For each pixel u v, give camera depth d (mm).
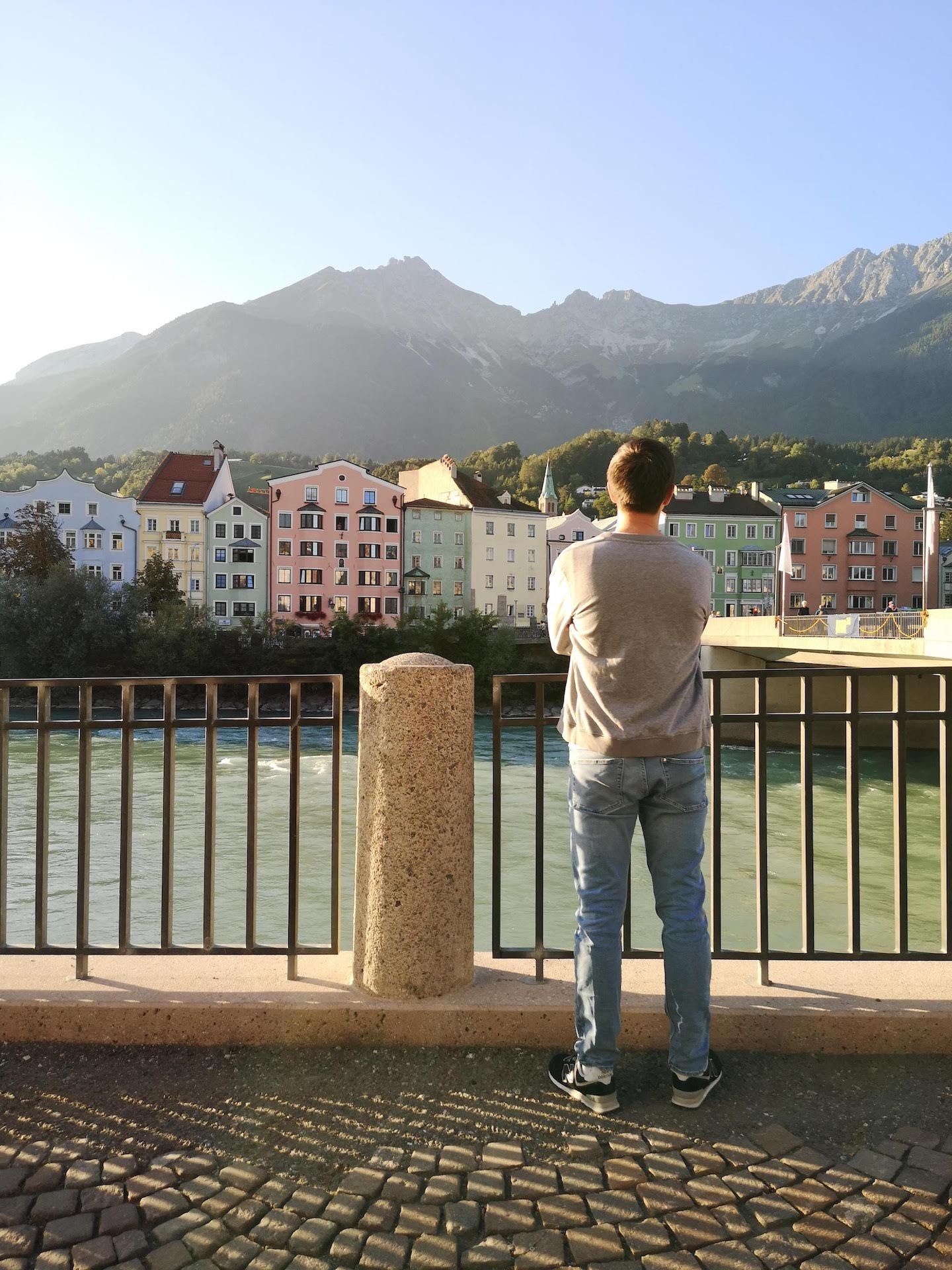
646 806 2578
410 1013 2891
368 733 3025
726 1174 2199
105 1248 1926
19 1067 2748
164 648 55469
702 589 2516
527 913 11984
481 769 27984
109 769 26766
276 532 72938
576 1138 2359
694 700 2568
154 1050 2871
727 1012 2889
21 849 15938
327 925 11094
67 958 3361
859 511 88375
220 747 33344
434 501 78812
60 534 71312
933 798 22906
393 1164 2236
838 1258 1901
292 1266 1875
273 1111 2498
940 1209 2057
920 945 10375
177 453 77562
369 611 75250
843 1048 2867
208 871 3164
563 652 2773
